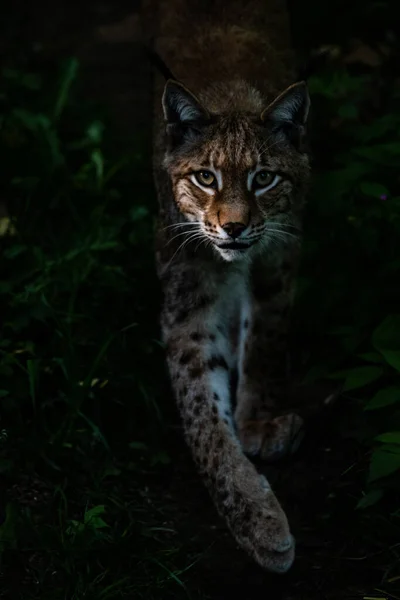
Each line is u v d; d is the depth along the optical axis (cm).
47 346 987
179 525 862
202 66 963
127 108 1564
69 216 1233
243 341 983
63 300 1052
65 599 742
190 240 896
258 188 872
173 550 801
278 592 786
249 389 978
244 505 820
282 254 950
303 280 1045
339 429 905
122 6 2011
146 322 1053
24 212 1212
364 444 880
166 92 872
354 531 823
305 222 1077
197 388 892
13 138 1318
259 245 909
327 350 1028
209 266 902
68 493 863
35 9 2000
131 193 1258
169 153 892
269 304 965
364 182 1059
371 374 871
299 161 898
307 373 976
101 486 880
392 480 815
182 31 1016
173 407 1007
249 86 926
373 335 895
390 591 764
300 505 878
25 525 791
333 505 861
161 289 1034
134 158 1309
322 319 1036
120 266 1095
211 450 860
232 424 888
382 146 1078
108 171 1308
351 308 1007
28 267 1065
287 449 935
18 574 769
